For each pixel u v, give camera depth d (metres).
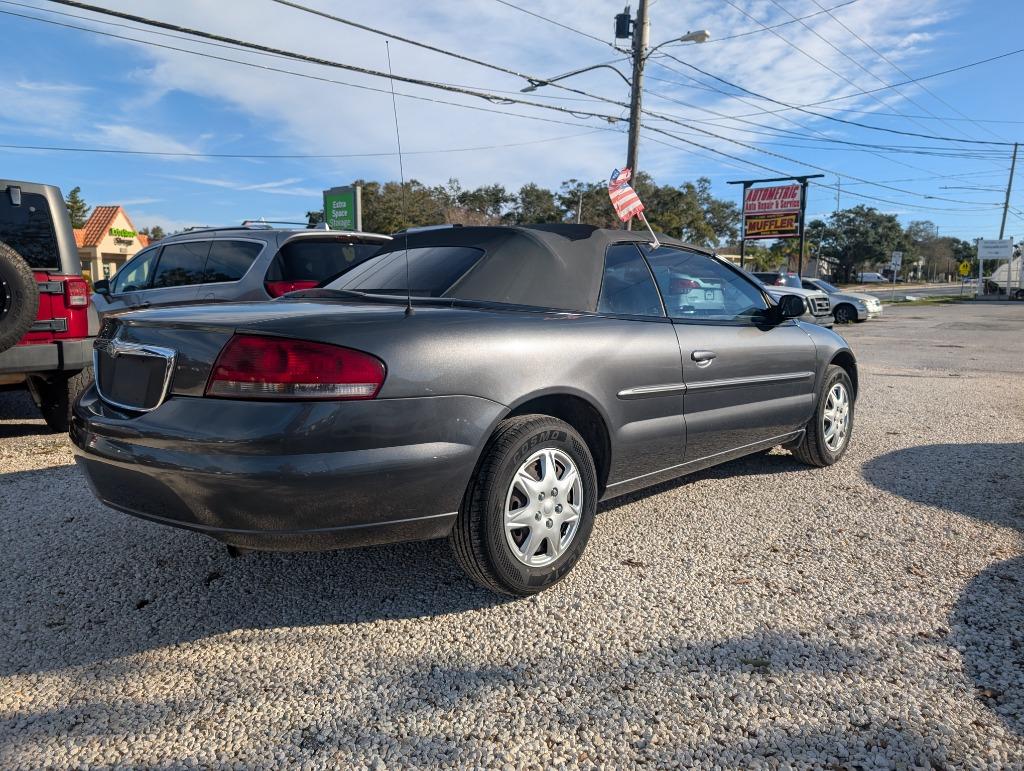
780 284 22.42
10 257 4.98
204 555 3.35
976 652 2.48
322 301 3.01
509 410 2.71
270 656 2.51
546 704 2.22
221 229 7.06
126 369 2.67
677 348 3.49
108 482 2.62
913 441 5.65
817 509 3.97
